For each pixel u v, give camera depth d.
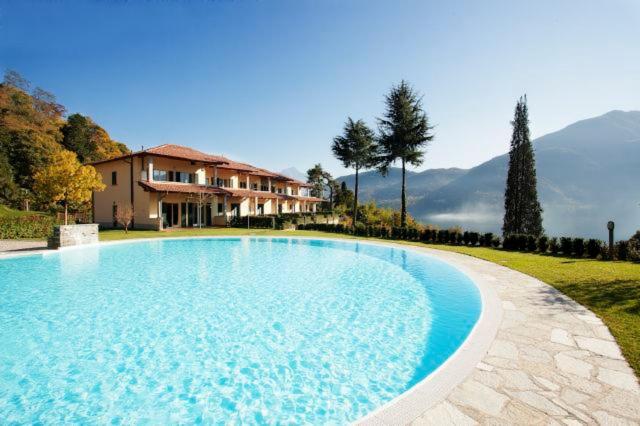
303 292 9.35
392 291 9.45
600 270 10.12
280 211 41.62
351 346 5.84
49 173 23.80
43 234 20.39
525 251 16.08
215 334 6.36
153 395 4.41
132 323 6.90
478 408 3.22
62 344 5.90
